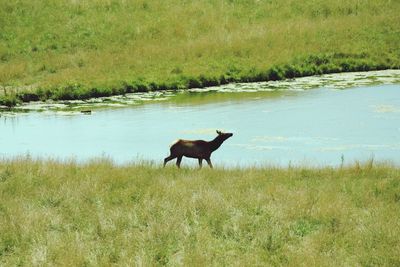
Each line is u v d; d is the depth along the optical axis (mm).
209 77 143250
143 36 170375
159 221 46906
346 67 158000
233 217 48219
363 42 170125
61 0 186875
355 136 90625
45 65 150250
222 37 166625
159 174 64250
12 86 136125
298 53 161000
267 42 165750
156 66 150000
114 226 46594
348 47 166500
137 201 54375
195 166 71188
